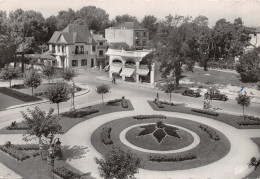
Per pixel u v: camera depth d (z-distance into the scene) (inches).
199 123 1681.8
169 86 2145.7
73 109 1854.1
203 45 3531.0
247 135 1493.6
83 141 1358.3
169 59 2556.6
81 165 1103.0
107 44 4099.4
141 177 1018.1
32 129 1061.1
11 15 3976.4
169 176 1031.0
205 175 1042.1
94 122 1653.5
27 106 1956.2
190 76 3294.8
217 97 2284.7
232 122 1704.0
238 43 3440.0
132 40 4052.7
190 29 2588.6
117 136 1435.8
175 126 1612.9
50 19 4345.5
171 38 2529.5
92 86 2755.9
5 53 3078.2
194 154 1194.6
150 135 1433.3
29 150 1222.3
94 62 3941.9
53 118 1109.7
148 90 2645.2
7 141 1268.5
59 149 1197.7
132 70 3024.1
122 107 1996.8
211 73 3435.0
